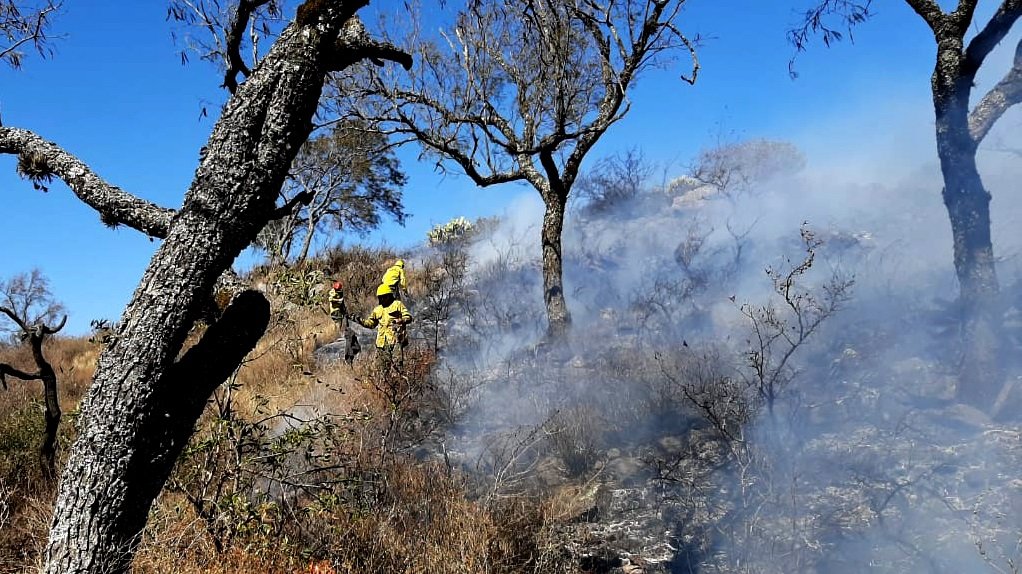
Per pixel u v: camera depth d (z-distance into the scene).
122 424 3.69
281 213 4.11
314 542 4.79
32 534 4.68
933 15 6.86
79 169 4.23
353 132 11.03
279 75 3.92
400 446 6.99
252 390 9.32
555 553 4.98
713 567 4.87
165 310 3.75
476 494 5.97
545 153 10.52
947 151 6.69
